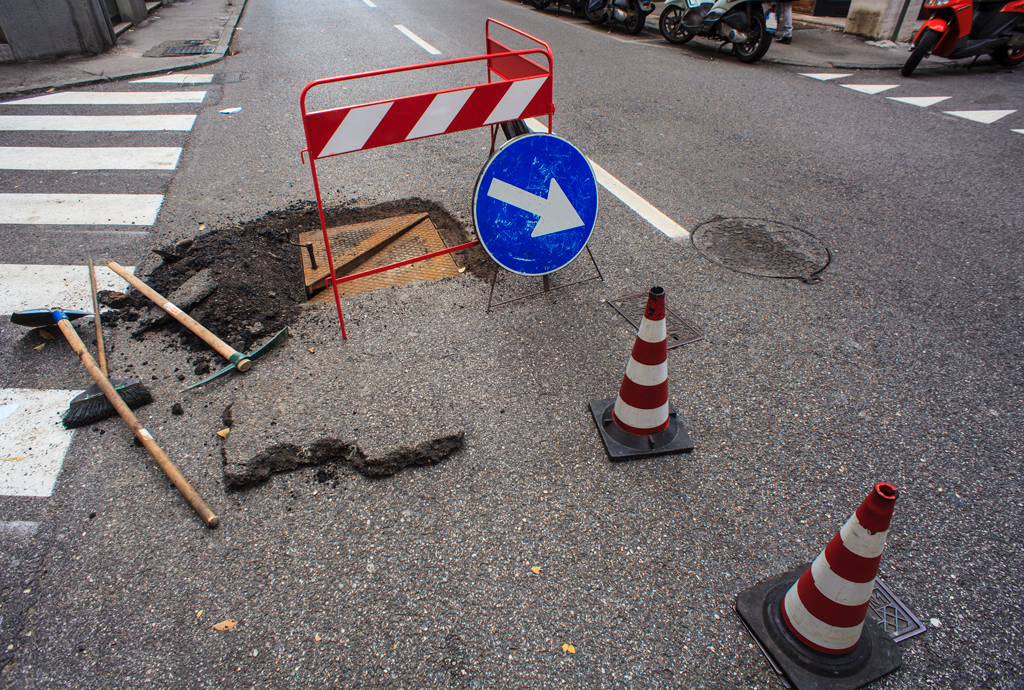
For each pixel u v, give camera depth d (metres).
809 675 2.08
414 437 3.00
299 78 8.71
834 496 2.74
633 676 2.10
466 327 3.83
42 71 8.70
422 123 3.39
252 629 2.25
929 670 2.11
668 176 5.80
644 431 2.96
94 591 2.38
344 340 3.71
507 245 3.81
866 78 8.93
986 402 3.23
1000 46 8.85
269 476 2.84
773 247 4.64
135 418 3.02
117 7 11.24
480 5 15.06
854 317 3.89
